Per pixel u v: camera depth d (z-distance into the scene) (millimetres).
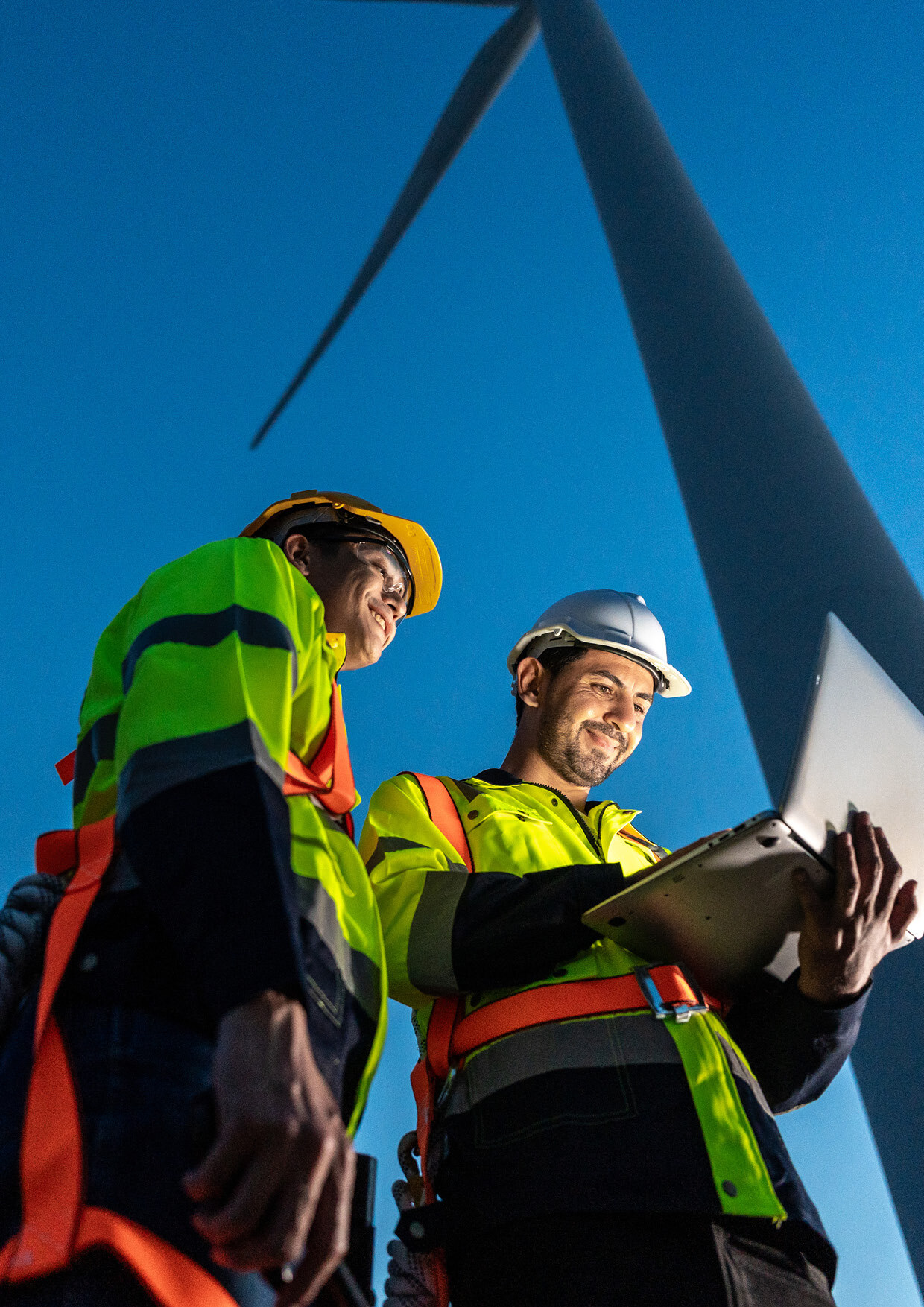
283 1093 1161
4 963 1518
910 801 2543
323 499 2742
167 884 1303
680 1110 2232
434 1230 2289
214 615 1684
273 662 1633
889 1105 3682
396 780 3137
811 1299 2158
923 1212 3471
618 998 2465
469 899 2602
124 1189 1244
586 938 2516
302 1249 1302
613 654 3689
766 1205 2107
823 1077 2684
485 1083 2420
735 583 5332
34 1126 1288
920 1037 3645
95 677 1900
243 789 1368
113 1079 1321
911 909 2594
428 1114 2639
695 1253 2084
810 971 2523
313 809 1791
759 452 5820
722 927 2490
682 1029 2398
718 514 5688
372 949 1793
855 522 5285
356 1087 1643
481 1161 2289
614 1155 2166
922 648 4676
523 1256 2139
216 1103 1176
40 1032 1365
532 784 3273
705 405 6367
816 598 4977
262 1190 1127
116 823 1489
